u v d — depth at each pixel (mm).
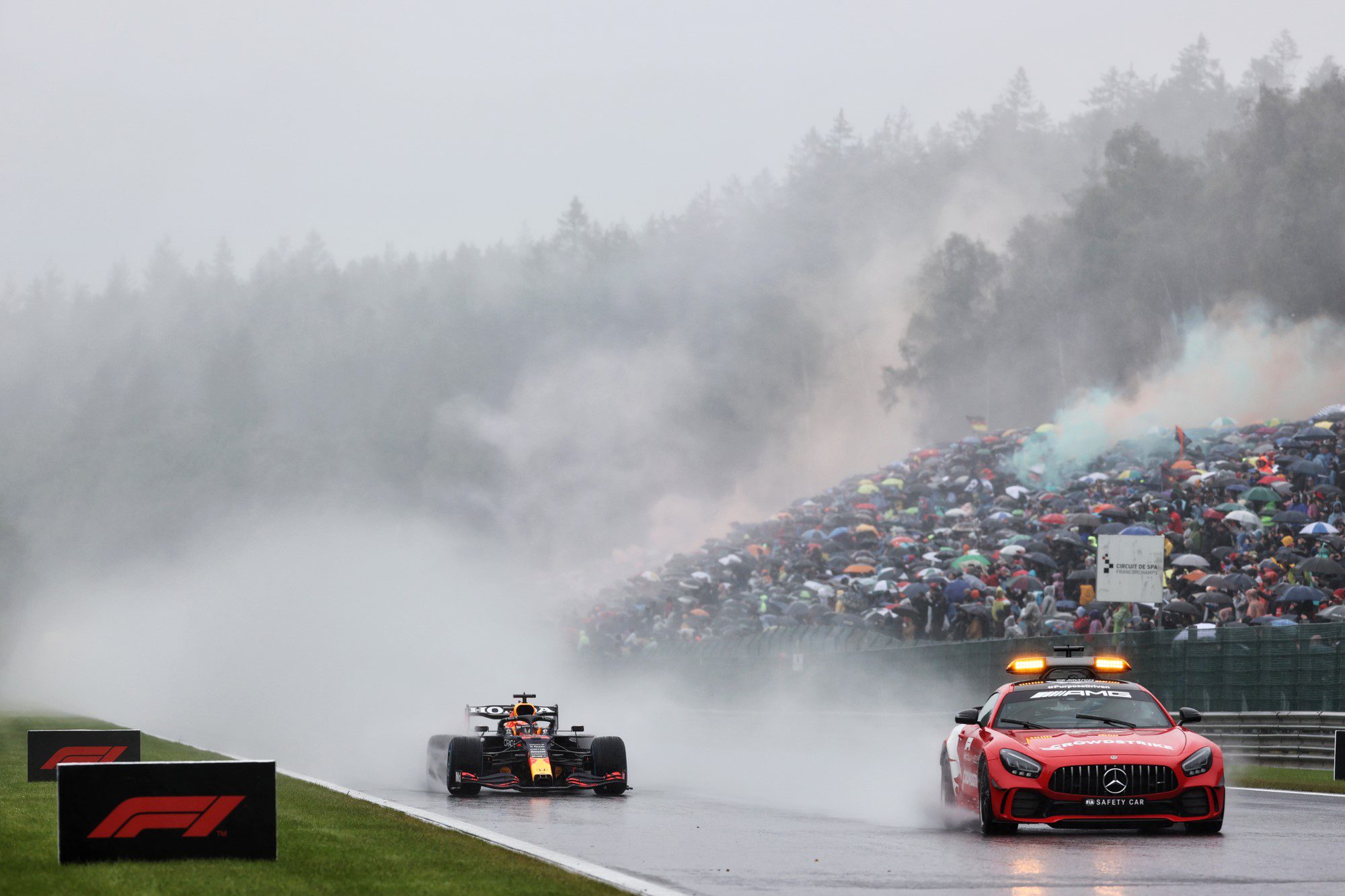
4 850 41344
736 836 51656
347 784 82250
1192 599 115188
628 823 56656
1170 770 48000
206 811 37531
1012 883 37750
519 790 75250
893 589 148250
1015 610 129750
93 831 36688
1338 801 65812
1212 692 95188
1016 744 49281
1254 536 128250
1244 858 42688
